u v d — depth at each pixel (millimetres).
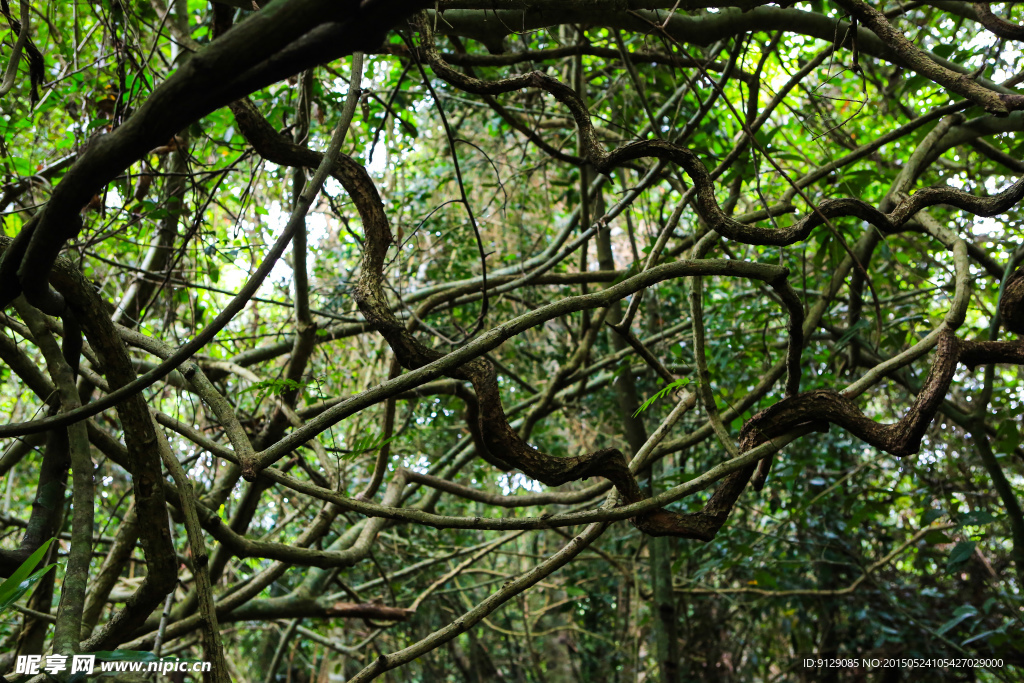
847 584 5633
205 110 663
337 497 1416
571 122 4125
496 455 1261
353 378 5250
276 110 3238
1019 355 1348
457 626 1451
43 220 908
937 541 2482
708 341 4523
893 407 5445
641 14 2330
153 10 3143
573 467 1304
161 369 1123
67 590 1334
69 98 3340
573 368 3086
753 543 4781
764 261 3748
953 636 5250
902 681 5613
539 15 2115
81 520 1443
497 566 7590
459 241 4691
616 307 4223
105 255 3664
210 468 3787
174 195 3119
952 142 2656
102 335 1308
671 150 1313
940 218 3811
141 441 1430
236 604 2807
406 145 4496
